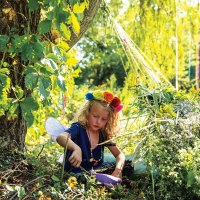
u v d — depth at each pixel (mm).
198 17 5316
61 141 2926
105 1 3830
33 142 4109
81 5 2541
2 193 2539
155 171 2811
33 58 2492
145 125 3039
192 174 2623
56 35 2957
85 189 2686
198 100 3199
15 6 2871
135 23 5312
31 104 2520
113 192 2732
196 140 2873
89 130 3064
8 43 2689
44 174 2820
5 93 2666
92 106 3031
